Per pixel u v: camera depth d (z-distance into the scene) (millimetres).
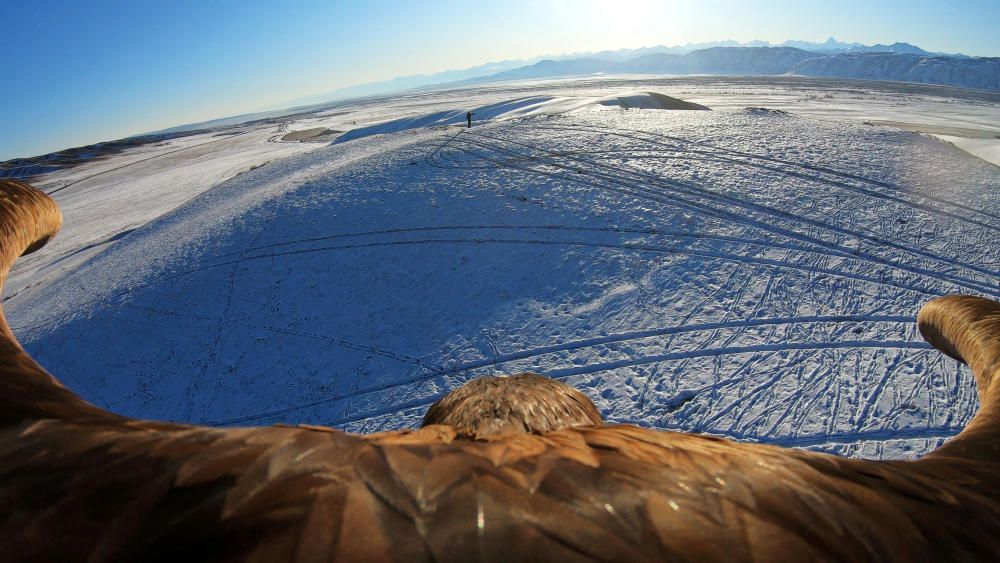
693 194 20250
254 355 15273
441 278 17156
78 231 37531
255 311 17188
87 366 16203
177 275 19938
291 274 18750
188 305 18109
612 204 20031
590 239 17938
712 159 23766
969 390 10641
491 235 19000
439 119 62531
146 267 21344
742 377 11664
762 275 15148
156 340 16719
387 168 26922
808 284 14617
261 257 20094
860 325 12898
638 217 18922
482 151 27750
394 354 14312
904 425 10023
